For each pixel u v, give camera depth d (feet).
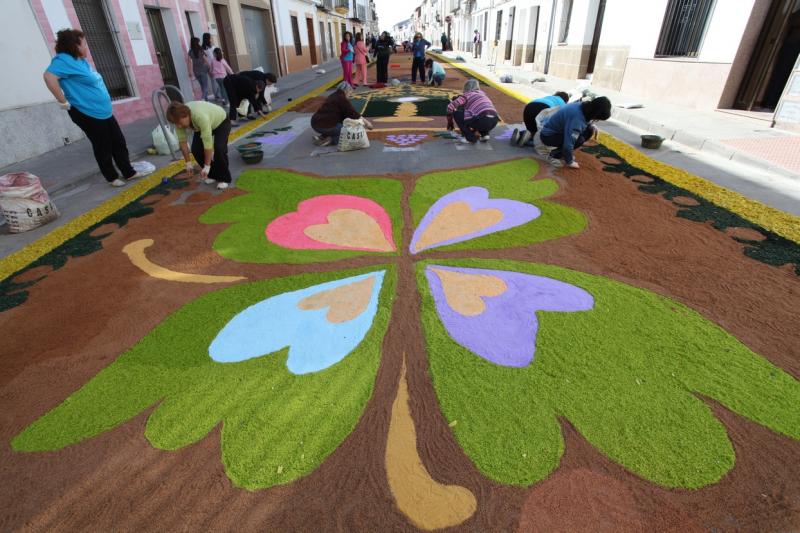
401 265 10.50
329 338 8.08
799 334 7.74
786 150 16.81
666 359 7.26
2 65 19.02
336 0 106.52
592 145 19.92
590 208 13.23
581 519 4.98
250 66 50.83
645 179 15.47
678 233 11.48
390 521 5.05
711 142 18.08
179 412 6.65
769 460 5.58
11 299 9.81
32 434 6.41
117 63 27.58
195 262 11.02
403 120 26.86
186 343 8.13
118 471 5.80
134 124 27.45
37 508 5.39
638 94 30.19
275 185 16.17
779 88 22.61
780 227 11.39
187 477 5.67
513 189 15.01
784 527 4.85
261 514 5.17
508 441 5.94
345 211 13.65
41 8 21.06
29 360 7.89
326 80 52.65
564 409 6.39
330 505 5.24
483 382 6.91
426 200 14.29
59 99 14.25
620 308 8.57
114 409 6.77
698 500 5.14
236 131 25.38
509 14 65.92
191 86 36.17
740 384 6.73
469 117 19.99
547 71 49.52
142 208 14.58
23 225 13.19
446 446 5.91
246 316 8.81
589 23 38.93
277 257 11.09
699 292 9.00
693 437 5.91
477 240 11.58
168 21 33.14
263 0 53.21
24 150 19.81
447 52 116.88
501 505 5.16
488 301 8.96
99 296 9.76
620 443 5.86
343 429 6.22
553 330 8.02
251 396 6.87
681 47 27.20
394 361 7.45
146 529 5.08
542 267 10.14
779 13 21.12
